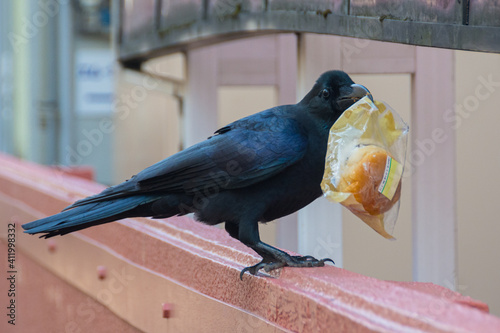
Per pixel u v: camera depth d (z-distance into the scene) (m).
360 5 4.88
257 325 4.21
